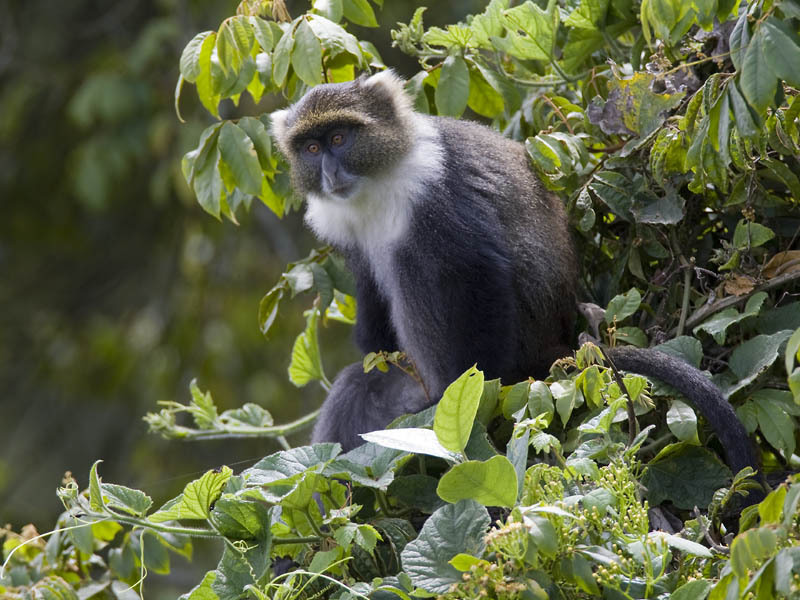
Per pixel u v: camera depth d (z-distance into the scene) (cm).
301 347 1078
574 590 661
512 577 641
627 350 845
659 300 938
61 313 2492
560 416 836
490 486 667
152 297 2397
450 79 1028
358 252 1073
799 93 820
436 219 1002
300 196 1076
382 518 788
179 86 1005
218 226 2184
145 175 2378
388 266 1039
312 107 1038
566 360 819
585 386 772
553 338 1015
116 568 974
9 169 2438
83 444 2553
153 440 2220
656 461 789
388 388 1059
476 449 753
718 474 777
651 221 910
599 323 948
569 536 650
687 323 889
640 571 670
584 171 977
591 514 662
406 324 1030
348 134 1027
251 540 756
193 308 2192
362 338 1091
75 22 2505
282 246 2183
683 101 941
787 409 802
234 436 1061
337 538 720
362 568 769
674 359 828
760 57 726
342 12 1048
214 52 994
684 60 945
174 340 2197
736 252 858
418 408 1020
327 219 1070
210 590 764
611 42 1027
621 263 959
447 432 698
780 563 561
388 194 1023
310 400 2130
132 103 2173
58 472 2550
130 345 2323
